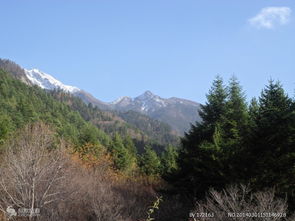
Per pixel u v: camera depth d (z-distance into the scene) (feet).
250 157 48.19
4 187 39.75
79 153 89.10
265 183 44.73
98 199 50.16
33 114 186.70
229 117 64.80
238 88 69.56
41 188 43.24
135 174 121.60
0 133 99.71
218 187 53.16
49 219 41.39
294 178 44.34
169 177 69.87
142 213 58.65
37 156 41.39
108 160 98.63
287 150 46.78
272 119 49.42
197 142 66.18
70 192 48.19
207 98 69.62
